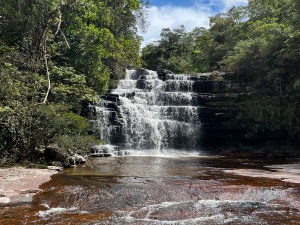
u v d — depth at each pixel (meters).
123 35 27.44
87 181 9.46
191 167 13.20
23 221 5.68
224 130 22.34
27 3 16.56
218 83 23.73
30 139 12.23
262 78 22.55
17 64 14.99
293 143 20.92
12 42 16.86
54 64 17.06
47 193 7.77
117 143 20.19
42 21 16.44
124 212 6.41
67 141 12.77
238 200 7.41
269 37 23.66
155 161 15.38
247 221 5.90
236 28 38.91
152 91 24.75
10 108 11.58
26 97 12.90
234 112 22.12
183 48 49.78
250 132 21.66
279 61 21.25
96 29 19.36
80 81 16.27
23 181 8.96
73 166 12.66
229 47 35.34
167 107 22.39
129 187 8.55
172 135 21.59
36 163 12.18
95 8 19.66
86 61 18.66
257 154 19.61
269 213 6.43
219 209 6.70
